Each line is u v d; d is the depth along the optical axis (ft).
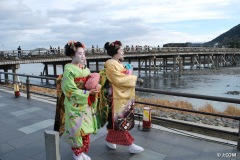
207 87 92.32
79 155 10.69
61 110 10.61
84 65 10.43
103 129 15.37
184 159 11.21
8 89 33.12
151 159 11.31
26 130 15.83
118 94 10.75
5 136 14.84
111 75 10.54
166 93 13.58
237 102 11.22
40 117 18.61
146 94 67.67
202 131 19.06
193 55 175.63
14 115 19.30
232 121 29.04
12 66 78.13
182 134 14.21
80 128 9.90
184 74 141.18
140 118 17.76
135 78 10.76
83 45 10.18
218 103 51.31
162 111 32.89
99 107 11.52
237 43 355.15
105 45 11.03
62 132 10.64
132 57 130.82
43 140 14.15
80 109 9.83
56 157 7.91
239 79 114.11
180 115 30.25
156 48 146.30
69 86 9.53
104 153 12.02
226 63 235.40
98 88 10.17
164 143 12.99
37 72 180.96
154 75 137.90
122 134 11.71
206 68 181.37
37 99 25.22
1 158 12.00
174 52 149.79
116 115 10.94
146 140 13.41
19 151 12.75
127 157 11.56
